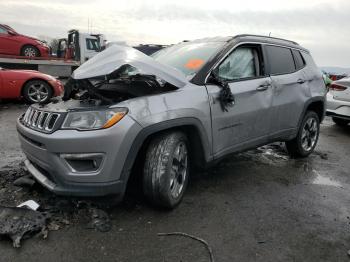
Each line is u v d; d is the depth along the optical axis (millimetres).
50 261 2389
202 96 3285
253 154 5207
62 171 2730
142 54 3184
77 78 2945
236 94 3621
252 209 3312
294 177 4289
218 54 3625
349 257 2604
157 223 2945
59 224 2818
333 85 7176
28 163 3342
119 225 2877
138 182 3270
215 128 3436
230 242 2725
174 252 2559
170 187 3064
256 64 4090
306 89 4777
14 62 12188
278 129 4383
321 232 2943
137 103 2854
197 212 3180
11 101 8992
